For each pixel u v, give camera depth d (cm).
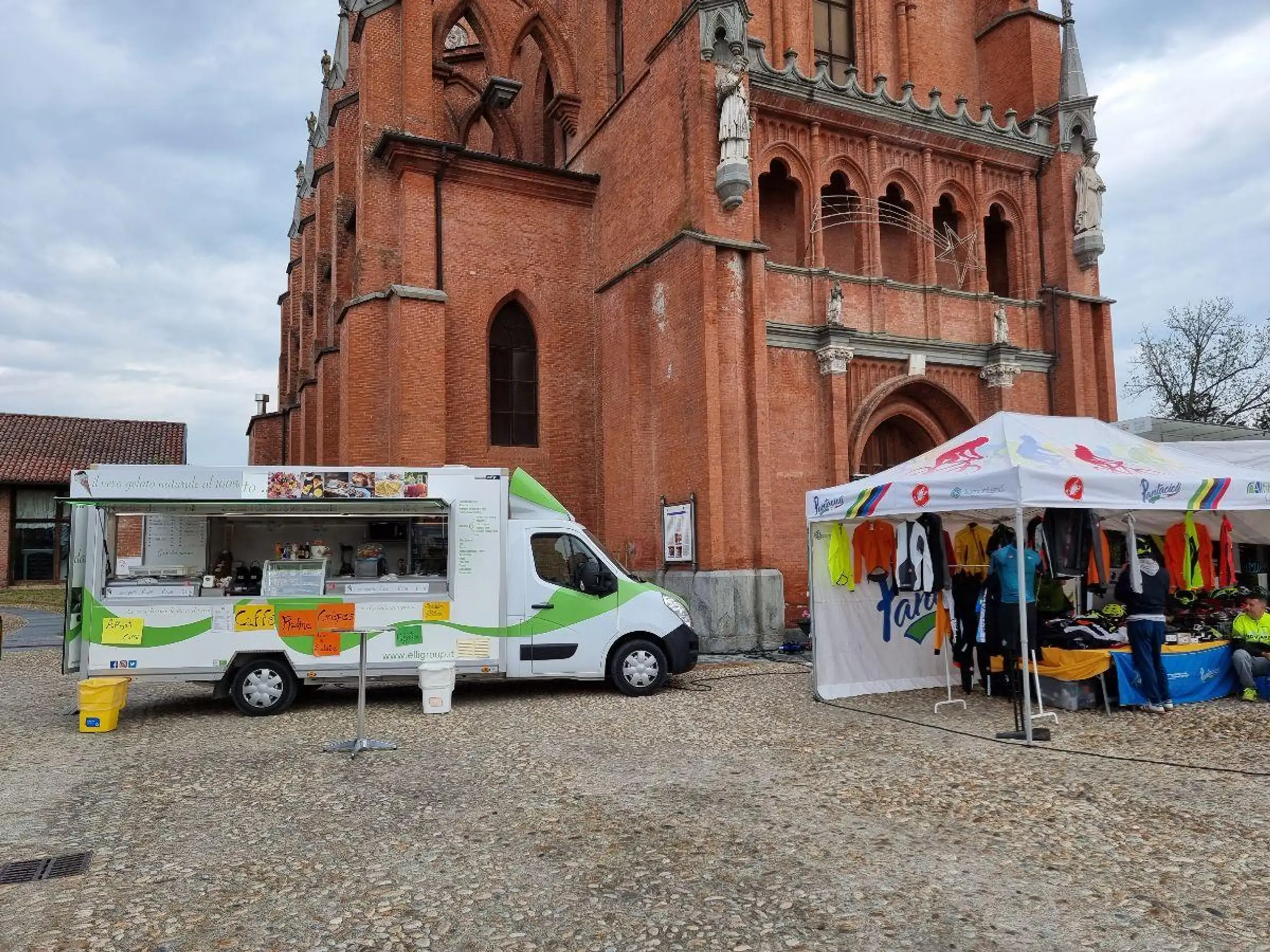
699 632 1697
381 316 2081
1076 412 2238
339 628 1155
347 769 822
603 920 480
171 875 553
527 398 2225
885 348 2053
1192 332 4269
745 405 1797
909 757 847
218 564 1216
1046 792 718
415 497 1193
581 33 2438
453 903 505
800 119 1997
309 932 468
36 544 4059
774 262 2088
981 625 1189
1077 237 2294
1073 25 2353
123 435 4584
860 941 450
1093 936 454
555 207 2261
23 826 661
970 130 2212
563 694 1264
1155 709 1064
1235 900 499
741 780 761
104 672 1109
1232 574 1350
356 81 2489
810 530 1203
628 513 2022
